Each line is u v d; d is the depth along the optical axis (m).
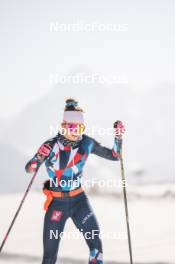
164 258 10.26
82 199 7.33
